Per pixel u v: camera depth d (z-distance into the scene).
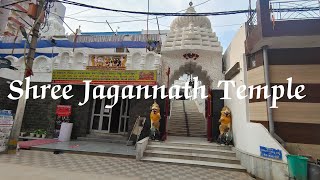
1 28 25.86
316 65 7.25
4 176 5.40
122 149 10.44
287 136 7.06
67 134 12.40
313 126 6.93
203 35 13.15
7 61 12.39
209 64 12.71
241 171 7.91
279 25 6.83
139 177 6.55
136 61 12.99
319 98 7.05
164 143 10.28
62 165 7.30
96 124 13.70
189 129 14.61
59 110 12.92
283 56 7.56
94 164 7.81
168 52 12.99
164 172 7.32
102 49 13.95
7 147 8.44
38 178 5.48
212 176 7.18
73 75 12.59
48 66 13.48
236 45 10.09
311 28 6.61
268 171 6.57
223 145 9.80
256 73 7.98
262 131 7.09
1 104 12.17
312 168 5.38
